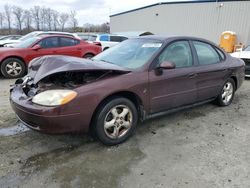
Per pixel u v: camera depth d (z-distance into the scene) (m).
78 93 2.85
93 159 2.97
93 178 2.62
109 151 3.17
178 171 2.76
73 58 3.33
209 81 4.38
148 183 2.55
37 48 8.11
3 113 4.40
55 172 2.71
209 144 3.40
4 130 3.71
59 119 2.78
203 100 4.46
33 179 2.58
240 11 18.42
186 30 22.06
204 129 3.90
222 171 2.78
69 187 2.47
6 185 2.48
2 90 6.20
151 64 3.51
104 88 3.02
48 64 3.13
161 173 2.72
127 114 3.36
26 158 2.97
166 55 3.73
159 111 3.73
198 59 4.21
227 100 5.05
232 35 17.55
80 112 2.88
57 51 8.53
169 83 3.68
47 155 3.04
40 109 2.75
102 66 3.11
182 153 3.15
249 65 7.98
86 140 3.44
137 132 3.73
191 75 3.97
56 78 3.16
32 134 3.59
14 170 2.73
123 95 3.35
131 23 29.16
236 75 5.03
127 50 4.02
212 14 20.00
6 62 7.75
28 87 3.25
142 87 3.36
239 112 4.74
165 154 3.12
